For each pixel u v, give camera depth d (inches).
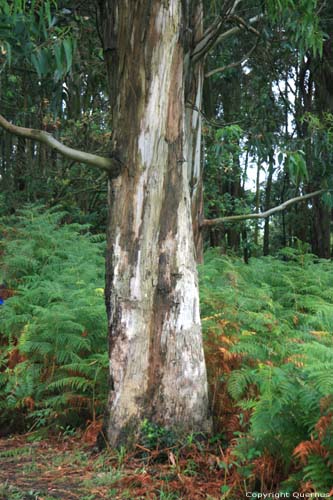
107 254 211.6
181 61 211.2
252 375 196.7
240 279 303.6
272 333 228.1
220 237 837.8
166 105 207.3
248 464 175.8
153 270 206.7
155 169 206.4
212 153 531.5
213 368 228.5
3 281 326.3
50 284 286.7
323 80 689.6
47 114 549.0
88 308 253.3
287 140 444.5
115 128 211.5
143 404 204.1
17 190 645.3
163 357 205.3
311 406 159.0
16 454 217.2
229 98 733.3
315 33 344.2
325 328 240.4
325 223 765.3
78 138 565.3
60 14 289.3
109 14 213.2
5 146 655.8
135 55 206.8
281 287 332.8
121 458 197.0
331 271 374.0
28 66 536.1
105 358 231.9
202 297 256.5
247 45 573.0
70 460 203.6
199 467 191.3
